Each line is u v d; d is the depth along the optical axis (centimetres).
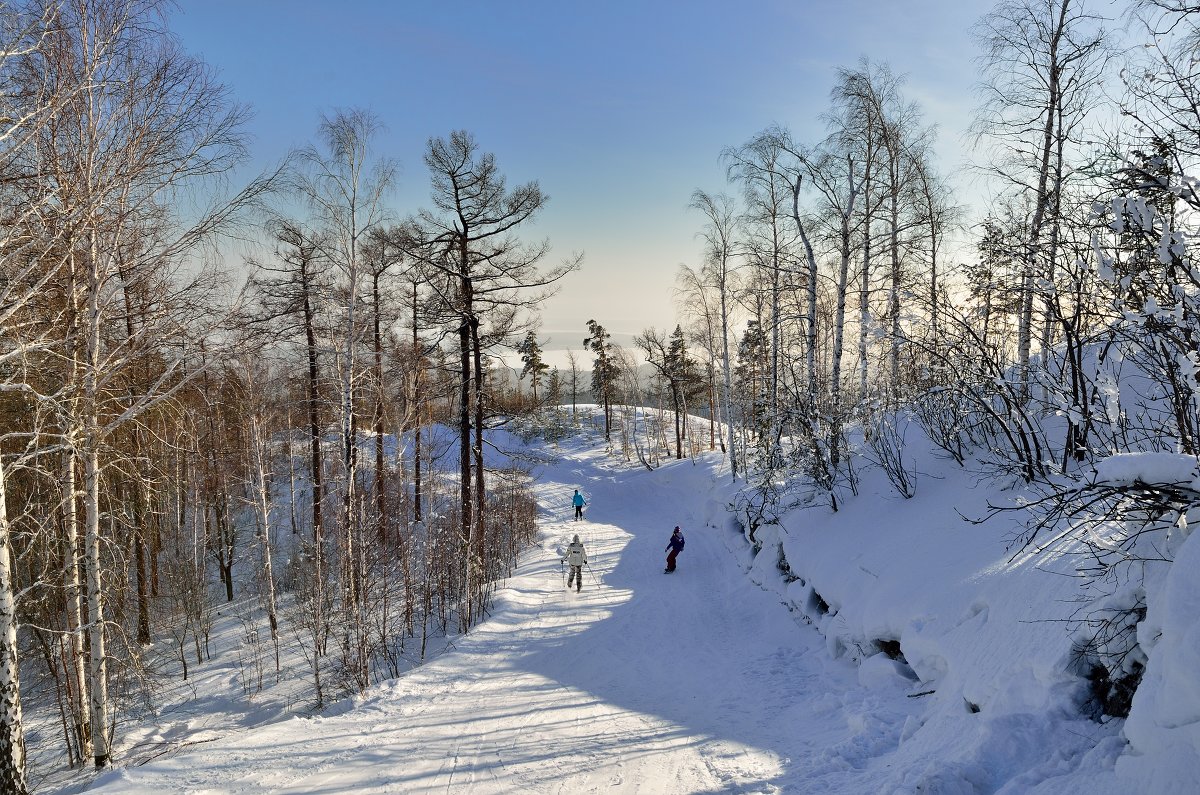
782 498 1541
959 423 1078
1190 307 427
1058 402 644
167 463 1302
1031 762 459
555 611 1388
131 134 788
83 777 902
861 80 1477
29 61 712
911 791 453
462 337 1593
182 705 1260
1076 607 543
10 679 631
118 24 775
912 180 1570
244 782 629
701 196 2495
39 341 725
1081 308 654
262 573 2041
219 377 1412
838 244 1581
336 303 1300
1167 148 502
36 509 1016
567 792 604
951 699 620
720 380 4600
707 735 731
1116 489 466
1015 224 878
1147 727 389
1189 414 532
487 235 1579
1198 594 383
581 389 7775
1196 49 584
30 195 707
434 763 669
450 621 1410
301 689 1225
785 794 562
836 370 1443
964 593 729
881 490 1232
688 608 1376
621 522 2869
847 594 978
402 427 1471
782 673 952
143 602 1541
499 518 2112
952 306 882
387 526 1692
